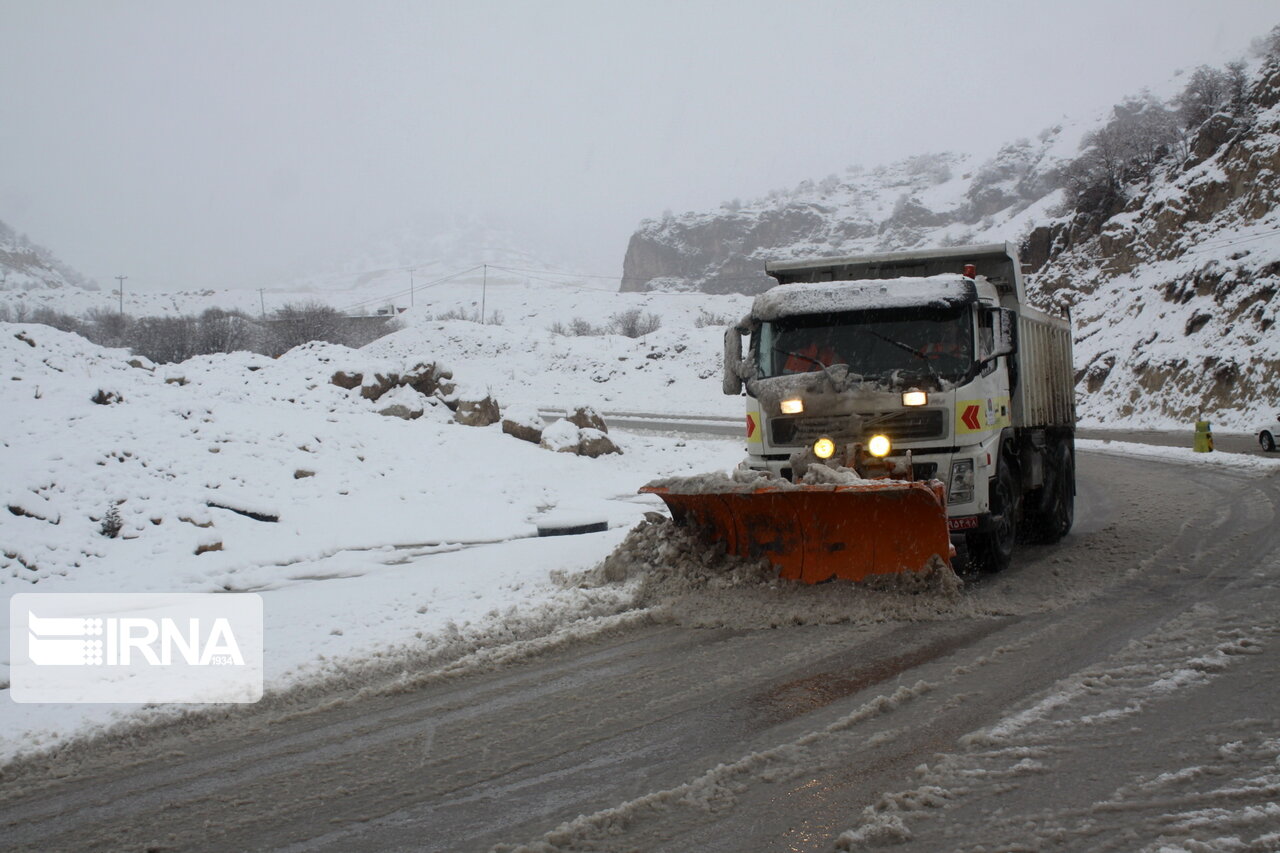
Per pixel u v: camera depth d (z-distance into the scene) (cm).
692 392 5481
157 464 1417
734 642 765
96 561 1154
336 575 1148
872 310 1001
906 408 956
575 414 2380
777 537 916
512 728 587
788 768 495
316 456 1652
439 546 1332
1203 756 481
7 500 1189
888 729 546
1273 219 4572
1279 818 409
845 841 407
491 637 818
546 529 1392
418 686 691
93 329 6675
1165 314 4588
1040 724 539
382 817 464
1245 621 750
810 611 827
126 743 597
